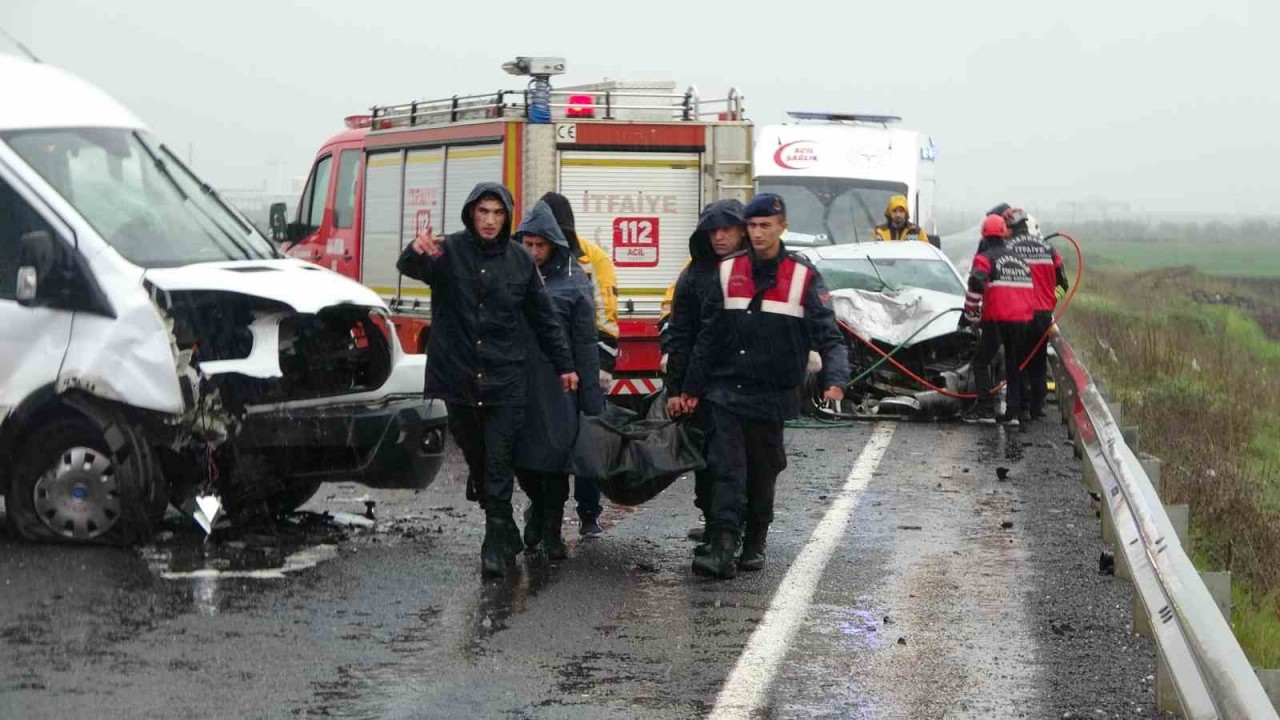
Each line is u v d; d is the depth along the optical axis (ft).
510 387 29.60
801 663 24.34
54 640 24.58
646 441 30.91
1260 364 100.27
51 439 31.55
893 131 79.46
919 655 24.94
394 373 32.99
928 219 80.94
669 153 53.01
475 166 53.42
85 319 31.24
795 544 33.65
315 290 32.48
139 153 34.81
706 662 24.30
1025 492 40.91
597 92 54.29
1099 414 36.96
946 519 36.81
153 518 31.45
